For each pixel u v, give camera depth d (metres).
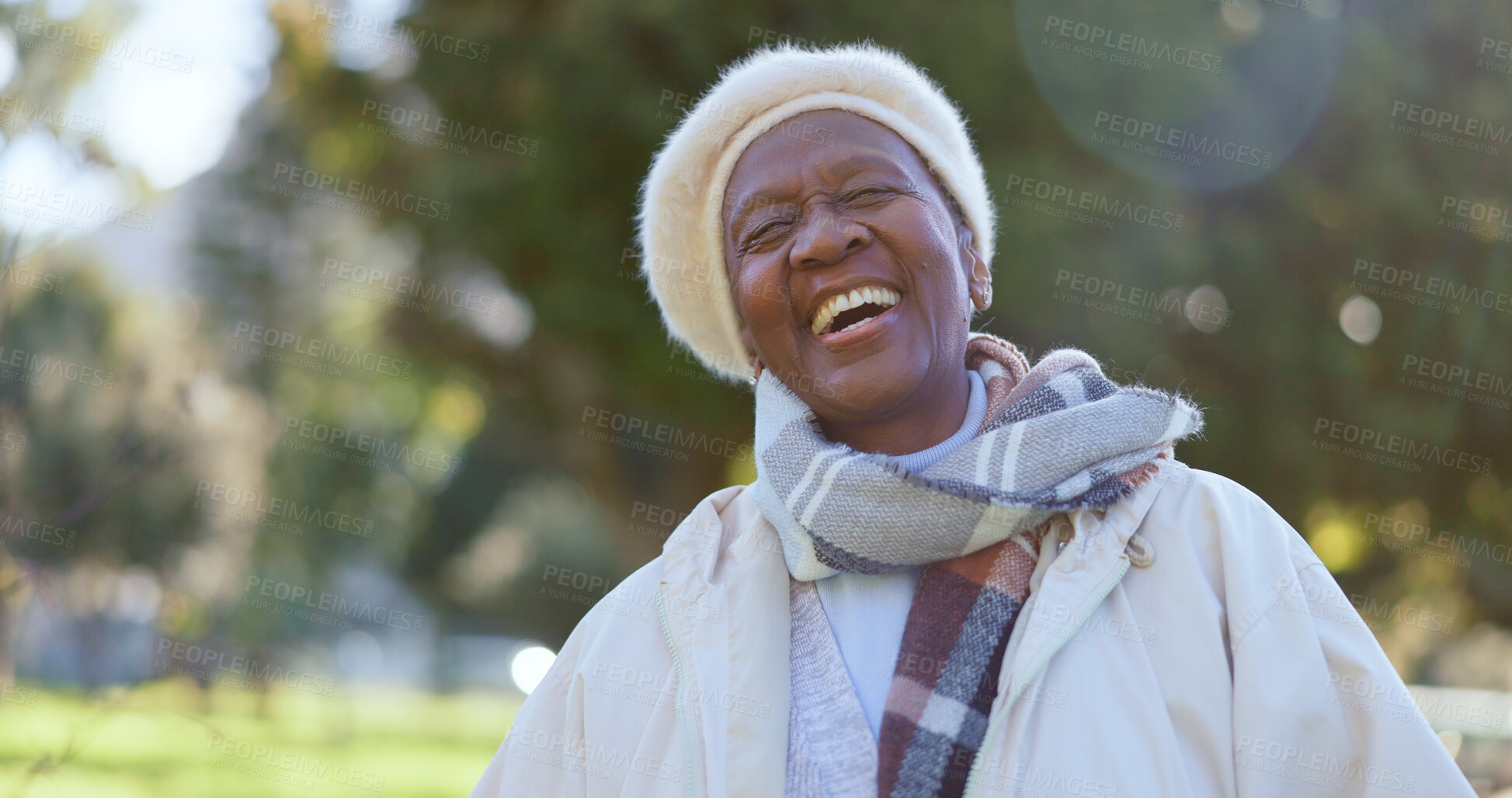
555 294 10.85
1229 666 1.71
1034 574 1.82
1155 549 1.80
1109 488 1.82
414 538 22.45
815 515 1.89
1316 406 12.00
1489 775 6.86
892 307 2.00
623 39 9.96
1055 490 1.80
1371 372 11.96
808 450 1.98
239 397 10.36
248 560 8.70
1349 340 11.89
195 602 6.92
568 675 2.19
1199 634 1.72
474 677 26.53
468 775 13.34
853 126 2.09
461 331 13.38
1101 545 1.79
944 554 1.85
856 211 2.01
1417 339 11.78
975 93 10.02
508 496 24.47
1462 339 11.70
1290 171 11.30
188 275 12.15
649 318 10.87
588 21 9.96
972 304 2.27
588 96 10.09
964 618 1.81
